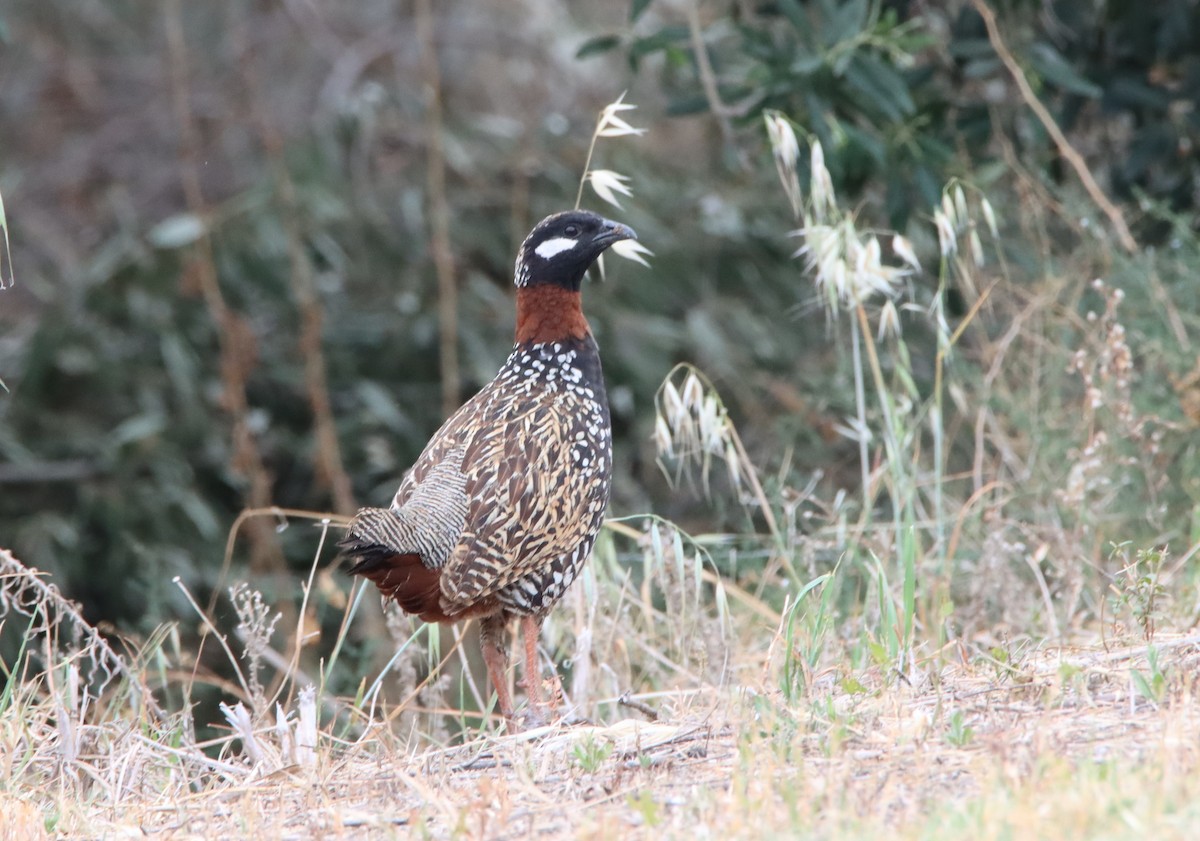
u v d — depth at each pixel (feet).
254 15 73.56
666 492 55.47
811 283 58.59
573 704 30.42
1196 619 29.27
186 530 57.06
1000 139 44.55
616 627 32.55
